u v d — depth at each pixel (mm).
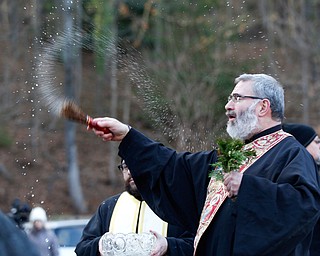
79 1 16844
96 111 29578
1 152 35312
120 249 10438
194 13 32156
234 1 32969
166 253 10664
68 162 35906
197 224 10172
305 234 9094
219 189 9758
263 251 9008
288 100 32250
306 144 12836
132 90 11586
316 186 9297
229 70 28391
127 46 10883
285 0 36438
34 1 21078
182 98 25484
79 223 21406
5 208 33719
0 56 34781
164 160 10086
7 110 35062
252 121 9836
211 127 18438
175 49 30547
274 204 9062
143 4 31172
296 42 35031
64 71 10211
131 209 11461
